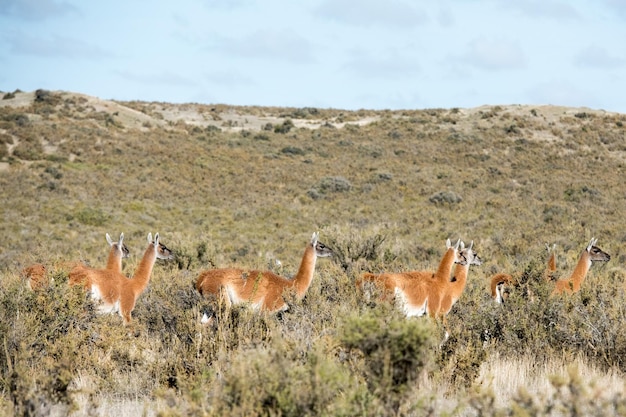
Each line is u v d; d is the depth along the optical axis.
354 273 50.09
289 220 139.12
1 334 28.91
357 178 180.38
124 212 138.12
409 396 20.16
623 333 31.61
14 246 103.88
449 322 37.38
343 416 19.05
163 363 30.27
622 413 19.66
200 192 163.00
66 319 33.22
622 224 121.25
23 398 22.44
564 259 75.31
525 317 35.72
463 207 148.75
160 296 42.78
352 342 20.41
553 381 20.50
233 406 19.39
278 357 20.45
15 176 154.75
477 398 21.34
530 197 158.38
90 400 25.39
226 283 37.28
